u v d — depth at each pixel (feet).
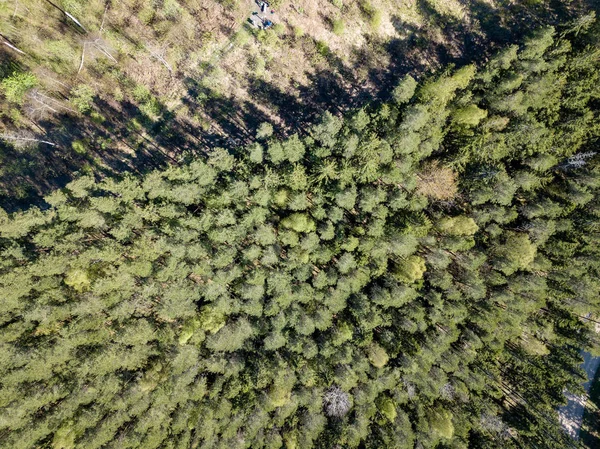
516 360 173.17
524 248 154.61
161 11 159.43
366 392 163.02
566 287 166.30
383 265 157.28
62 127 161.79
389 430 164.86
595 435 196.24
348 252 157.69
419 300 167.73
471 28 171.63
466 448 163.94
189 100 166.20
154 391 154.81
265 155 158.71
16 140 157.99
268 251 156.46
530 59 150.30
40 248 151.94
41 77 155.63
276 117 170.91
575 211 161.58
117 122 164.66
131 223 148.56
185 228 153.07
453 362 162.09
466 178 159.12
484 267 167.02
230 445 157.07
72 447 147.54
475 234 166.61
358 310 158.92
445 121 156.15
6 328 141.79
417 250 167.53
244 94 168.14
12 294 139.44
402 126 147.23
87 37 155.63
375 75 171.94
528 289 162.61
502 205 161.58
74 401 147.13
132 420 159.22
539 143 153.79
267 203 157.79
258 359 163.53
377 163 150.92
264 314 164.35
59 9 152.25
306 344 161.99
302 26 166.61
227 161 152.05
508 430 182.60
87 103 161.07
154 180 148.25
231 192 150.92
